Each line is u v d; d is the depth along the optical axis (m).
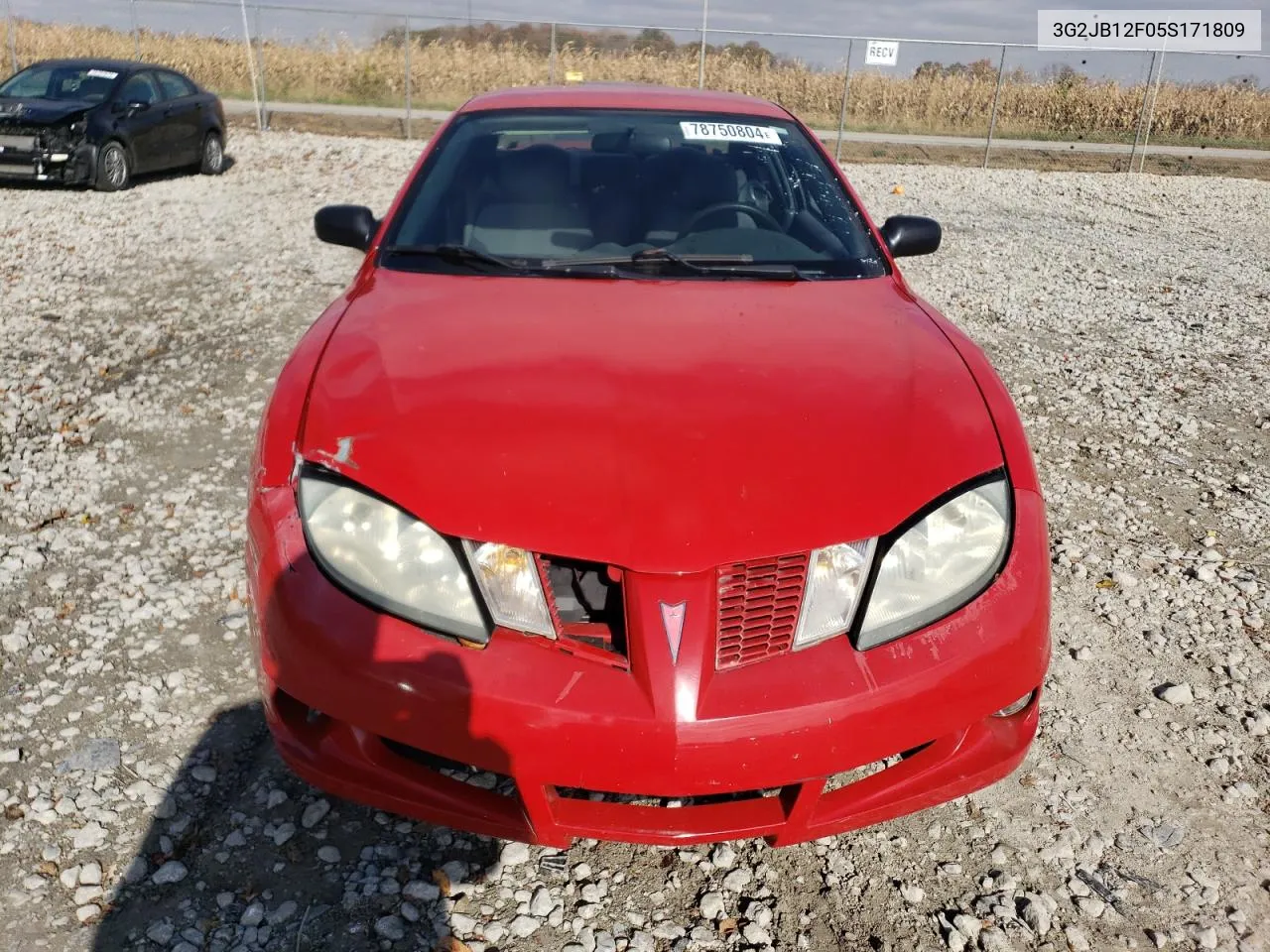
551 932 2.08
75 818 2.29
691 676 1.82
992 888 2.23
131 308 6.27
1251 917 2.18
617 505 1.90
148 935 2.01
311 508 2.02
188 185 11.55
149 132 11.36
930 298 7.34
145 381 5.00
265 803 2.37
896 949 2.08
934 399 2.26
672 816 1.96
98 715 2.63
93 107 10.82
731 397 2.16
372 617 1.92
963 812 2.45
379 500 1.96
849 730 1.87
